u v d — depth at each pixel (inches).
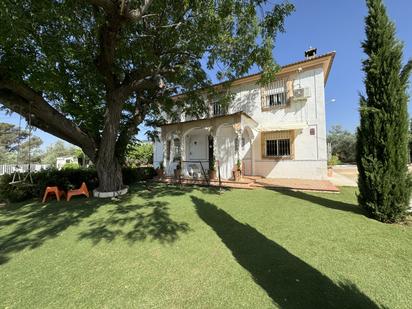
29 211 269.9
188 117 615.8
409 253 139.6
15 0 181.0
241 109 546.3
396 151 203.6
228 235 176.7
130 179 501.4
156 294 103.4
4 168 801.6
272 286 107.8
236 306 94.1
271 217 221.9
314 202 281.0
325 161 446.3
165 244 161.0
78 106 372.2
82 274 122.2
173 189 405.4
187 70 380.5
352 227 187.9
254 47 296.2
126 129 420.2
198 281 113.6
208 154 557.9
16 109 289.9
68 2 227.1
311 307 92.2
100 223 213.8
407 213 198.2
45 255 146.9
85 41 305.0
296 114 474.9
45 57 257.0
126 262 135.2
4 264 135.6
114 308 94.5
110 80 334.3
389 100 207.5
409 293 100.0
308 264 128.1
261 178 483.8
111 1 201.5
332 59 448.5
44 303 98.6
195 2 251.8
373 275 115.1
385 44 211.8
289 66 469.7
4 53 231.5
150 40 314.8
